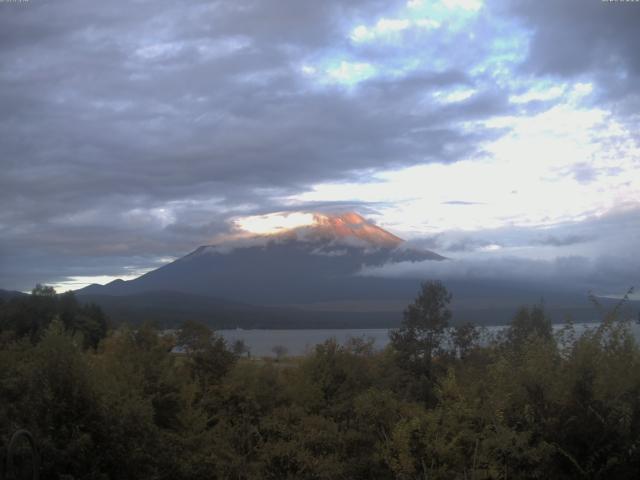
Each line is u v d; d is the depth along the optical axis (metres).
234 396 14.86
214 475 10.54
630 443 7.71
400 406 10.66
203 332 17.20
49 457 8.01
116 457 8.67
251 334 117.25
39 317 31.73
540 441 7.97
